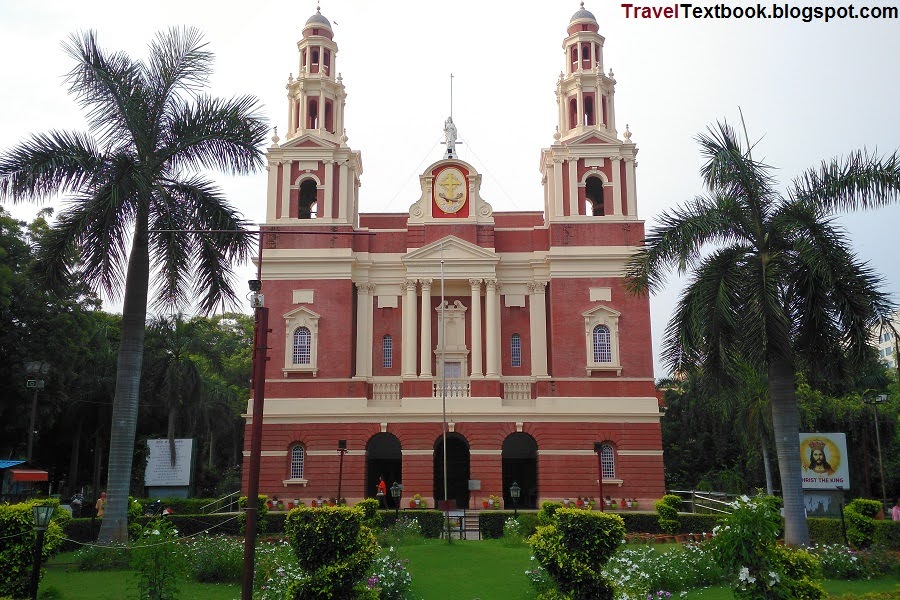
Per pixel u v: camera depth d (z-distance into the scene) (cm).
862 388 5438
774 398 2411
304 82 4975
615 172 4719
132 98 2700
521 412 4341
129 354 2667
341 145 4847
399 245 4800
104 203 2505
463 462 4666
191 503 4078
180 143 2759
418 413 4356
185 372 4956
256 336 1773
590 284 4547
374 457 4719
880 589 1975
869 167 2408
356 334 4681
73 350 4484
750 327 2334
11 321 4241
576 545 1570
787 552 1548
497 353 4556
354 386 4447
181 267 2766
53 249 2523
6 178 2523
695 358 2489
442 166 4831
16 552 1845
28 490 4153
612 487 4272
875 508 2738
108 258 2520
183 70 2820
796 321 2420
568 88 5019
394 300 4750
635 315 4509
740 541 1481
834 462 3716
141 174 2562
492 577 2098
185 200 2767
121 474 2588
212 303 2772
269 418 4406
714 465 5831
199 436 5862
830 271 2277
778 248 2473
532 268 4750
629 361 4447
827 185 2450
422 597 1839
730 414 4981
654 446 4325
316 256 4622
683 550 2172
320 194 4784
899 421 5016
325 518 1556
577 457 4312
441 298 4641
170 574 1686
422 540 2894
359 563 1521
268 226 4672
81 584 2062
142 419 5528
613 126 4944
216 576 2086
